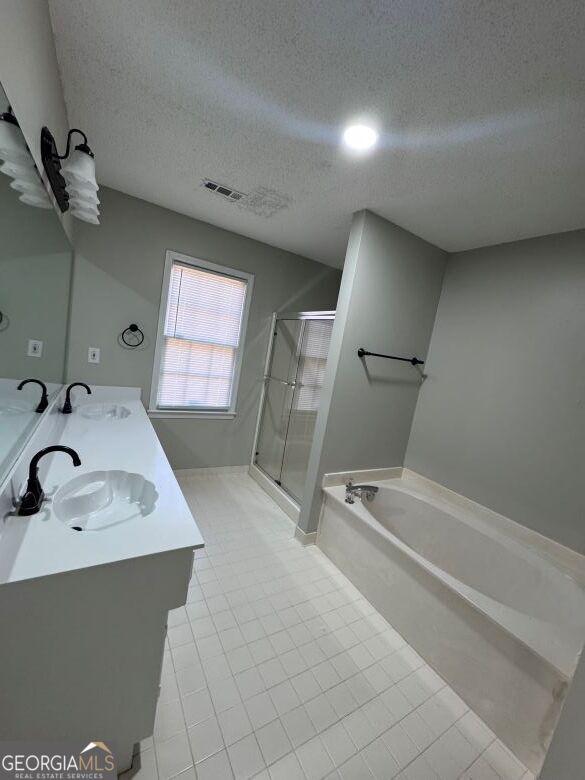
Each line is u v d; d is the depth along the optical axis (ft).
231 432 10.89
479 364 7.88
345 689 4.65
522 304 7.19
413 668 5.11
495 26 3.06
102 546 3.05
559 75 3.43
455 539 7.43
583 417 6.19
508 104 3.90
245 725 4.02
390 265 7.62
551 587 5.68
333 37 3.39
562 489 6.39
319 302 11.39
